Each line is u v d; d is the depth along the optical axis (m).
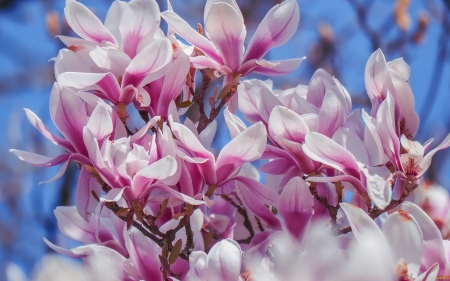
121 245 1.60
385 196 1.46
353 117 1.56
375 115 1.54
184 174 1.50
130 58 1.55
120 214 1.50
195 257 1.41
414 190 1.55
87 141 1.48
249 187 1.53
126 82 1.54
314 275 1.35
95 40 1.57
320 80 1.60
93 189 1.52
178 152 1.49
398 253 1.37
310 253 1.36
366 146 1.50
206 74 1.62
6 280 1.36
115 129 1.52
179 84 1.56
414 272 1.36
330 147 1.47
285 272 1.39
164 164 1.45
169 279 1.50
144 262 1.50
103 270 1.46
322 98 1.60
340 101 1.52
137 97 1.54
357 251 1.33
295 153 1.53
